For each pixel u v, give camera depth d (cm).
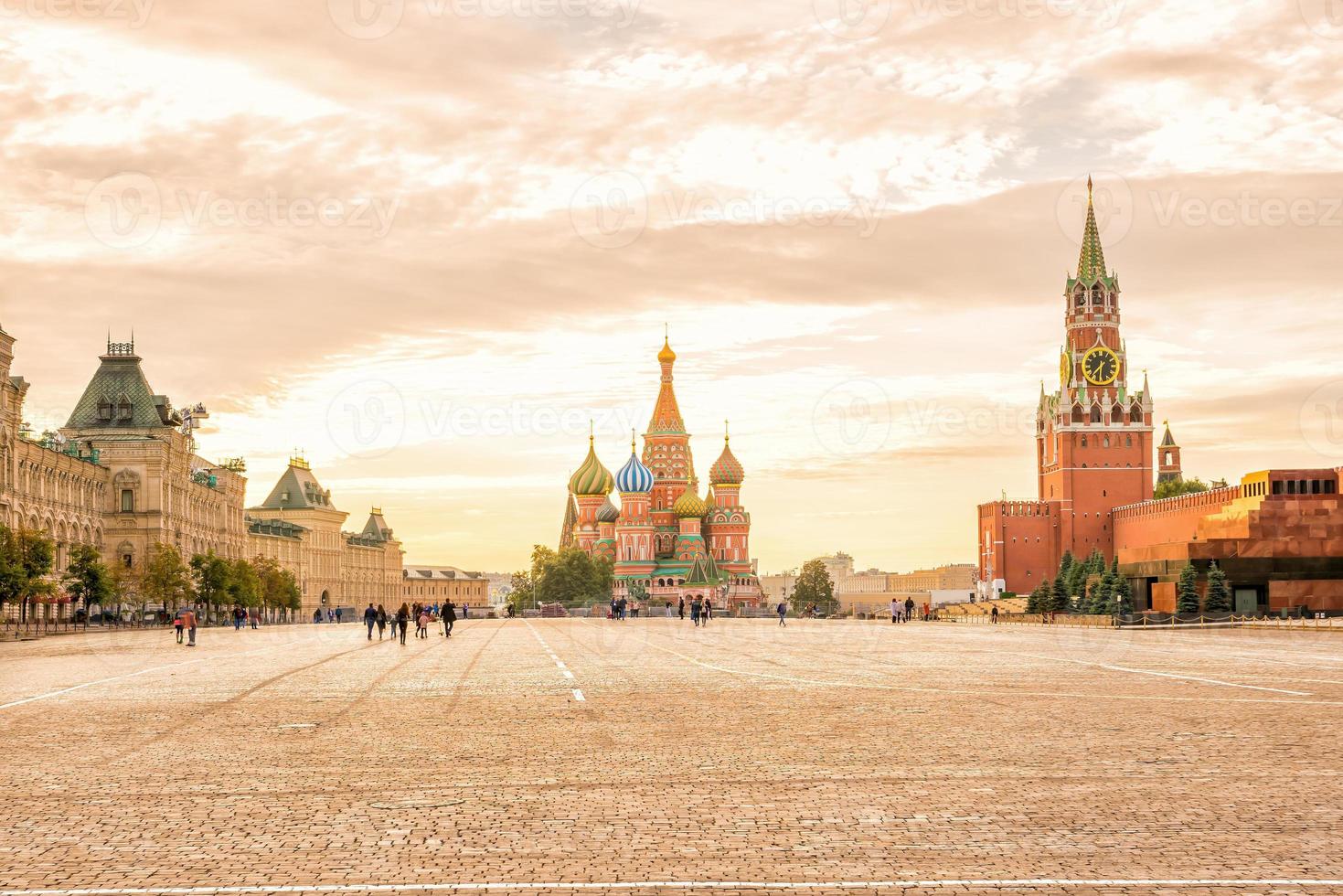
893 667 4872
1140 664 4994
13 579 9681
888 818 1647
